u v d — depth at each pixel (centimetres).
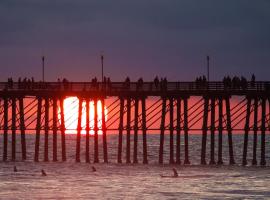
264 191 15150
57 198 14100
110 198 14112
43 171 18475
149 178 17638
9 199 13962
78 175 18462
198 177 17825
